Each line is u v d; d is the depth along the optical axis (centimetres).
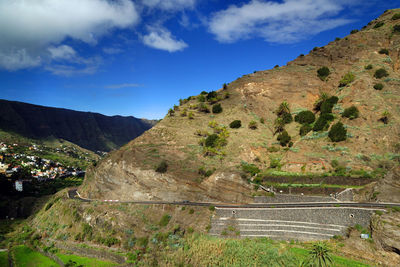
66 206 8044
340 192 5581
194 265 4675
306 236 4803
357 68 8869
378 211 4431
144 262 5284
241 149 7881
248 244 4716
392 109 6975
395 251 3919
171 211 6309
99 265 5684
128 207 6862
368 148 6400
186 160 7700
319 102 8488
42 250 6894
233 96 10619
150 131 9419
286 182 6338
